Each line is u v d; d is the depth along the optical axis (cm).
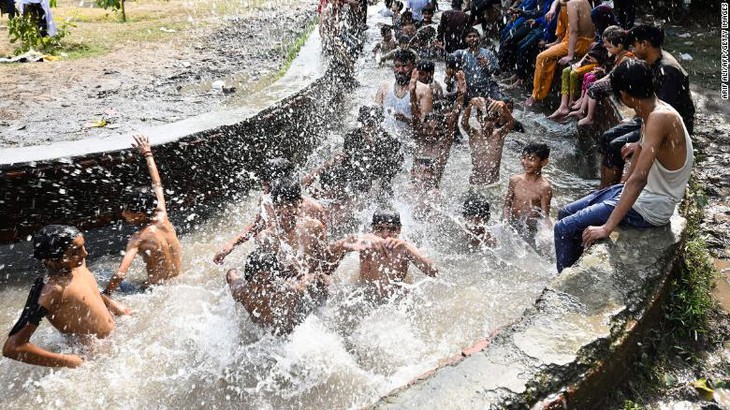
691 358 376
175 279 516
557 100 932
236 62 1134
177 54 1205
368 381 388
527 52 1045
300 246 498
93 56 1180
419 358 408
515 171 723
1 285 524
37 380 398
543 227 570
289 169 517
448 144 697
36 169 566
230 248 522
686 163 403
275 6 1925
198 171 654
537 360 312
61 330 414
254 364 407
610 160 577
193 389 387
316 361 407
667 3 1366
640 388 350
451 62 884
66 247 405
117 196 611
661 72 548
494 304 467
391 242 482
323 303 468
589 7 871
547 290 369
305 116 805
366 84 1104
